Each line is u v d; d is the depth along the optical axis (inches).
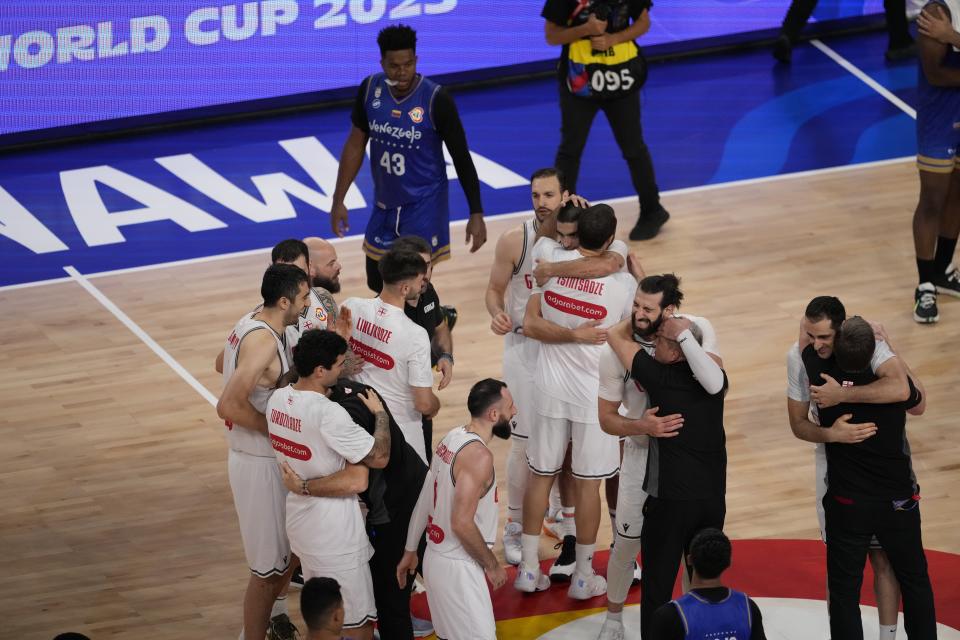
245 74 1926.7
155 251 1550.2
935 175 1268.5
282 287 799.7
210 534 1025.5
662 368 769.6
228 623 916.0
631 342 780.0
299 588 956.0
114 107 1887.3
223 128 1920.5
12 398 1238.3
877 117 1822.1
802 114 1849.2
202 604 939.3
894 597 810.2
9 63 1824.6
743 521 1002.7
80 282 1481.3
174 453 1141.1
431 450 952.3
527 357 948.0
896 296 1357.0
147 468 1118.4
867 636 856.9
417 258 840.9
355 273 1467.8
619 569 840.3
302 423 765.3
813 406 818.2
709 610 677.9
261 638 860.0
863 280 1395.2
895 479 769.6
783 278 1405.0
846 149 1732.3
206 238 1579.7
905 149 1721.2
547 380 888.3
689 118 1857.8
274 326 808.3
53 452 1145.4
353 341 856.9
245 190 1707.7
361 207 1647.4
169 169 1784.0
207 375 1273.4
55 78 1849.2
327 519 781.3
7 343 1347.2
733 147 1756.9
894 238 1487.5
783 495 1036.5
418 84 1151.0
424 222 1188.5
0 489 1090.1
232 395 792.9
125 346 1333.7
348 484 771.4
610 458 895.7
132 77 1881.2
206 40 1894.7
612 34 1433.3
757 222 1545.3
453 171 1726.1
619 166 1738.4
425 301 928.9
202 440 1161.4
